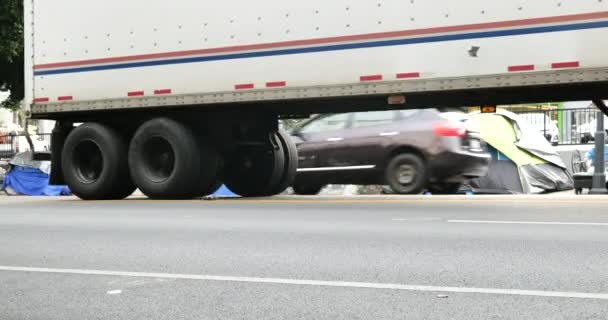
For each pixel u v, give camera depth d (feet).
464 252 26.40
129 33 54.70
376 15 46.85
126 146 57.26
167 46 53.31
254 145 58.23
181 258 26.53
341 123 64.28
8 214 44.80
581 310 17.80
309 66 48.73
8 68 104.47
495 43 43.88
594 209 41.68
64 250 29.09
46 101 57.88
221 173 57.62
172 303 19.42
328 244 29.01
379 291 20.39
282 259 25.82
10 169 80.64
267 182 59.52
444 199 51.70
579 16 41.96
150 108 54.80
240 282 22.02
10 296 20.74
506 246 27.55
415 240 29.58
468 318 17.22
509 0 43.57
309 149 64.90
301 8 48.96
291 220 37.91
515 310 17.93
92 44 56.08
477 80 44.32
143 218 40.47
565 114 89.92
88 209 47.29
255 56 50.37
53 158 59.88
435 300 19.15
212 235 32.48
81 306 19.34
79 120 60.23
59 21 57.36
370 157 62.34
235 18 51.03
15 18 96.53
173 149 53.72
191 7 52.49
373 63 46.93
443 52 45.11
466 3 44.60
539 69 42.86
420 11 45.73
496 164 70.85
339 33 47.88
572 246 27.22
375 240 29.81
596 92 46.62
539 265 23.68
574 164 82.12
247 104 52.65
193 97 52.42
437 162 59.62
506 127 71.56
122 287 21.63
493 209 42.37
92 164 58.18
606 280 21.22
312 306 18.80
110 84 55.36
